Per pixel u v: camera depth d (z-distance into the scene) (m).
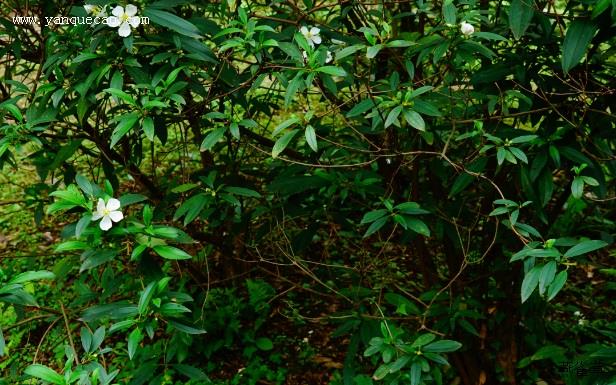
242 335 3.09
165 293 1.57
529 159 1.95
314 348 3.04
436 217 2.35
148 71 1.83
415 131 2.19
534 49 2.01
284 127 1.68
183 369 1.80
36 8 2.18
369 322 2.20
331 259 3.40
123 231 1.49
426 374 1.63
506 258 2.44
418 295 3.02
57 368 2.86
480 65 2.25
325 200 2.46
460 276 2.42
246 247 2.71
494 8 2.30
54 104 1.77
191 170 3.38
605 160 1.83
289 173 2.28
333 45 1.91
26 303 1.44
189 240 1.58
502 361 2.56
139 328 1.48
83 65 1.83
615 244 3.11
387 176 2.33
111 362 2.88
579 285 3.25
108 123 2.22
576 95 1.88
